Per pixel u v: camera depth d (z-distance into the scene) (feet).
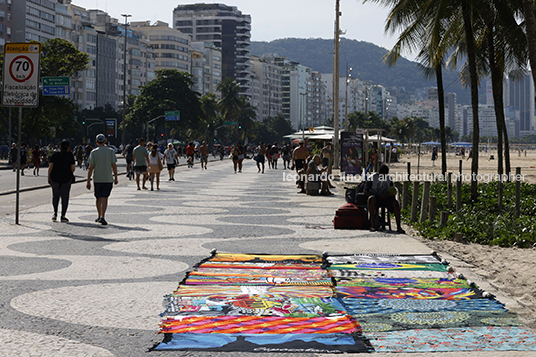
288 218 47.60
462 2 60.59
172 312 19.07
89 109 388.78
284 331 17.07
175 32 574.97
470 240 37.86
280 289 22.27
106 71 447.83
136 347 15.83
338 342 16.11
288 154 159.43
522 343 16.11
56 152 44.37
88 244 33.63
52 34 385.09
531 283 24.25
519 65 70.03
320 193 72.08
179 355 15.21
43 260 28.55
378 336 16.67
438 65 74.02
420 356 15.11
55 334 16.96
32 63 43.52
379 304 20.16
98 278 24.47
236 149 134.31
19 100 43.37
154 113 272.31
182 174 126.31
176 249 32.01
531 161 255.09
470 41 61.26
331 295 21.36
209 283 23.34
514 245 35.91
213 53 647.97
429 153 420.36
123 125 217.36
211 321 18.07
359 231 40.09
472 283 22.99
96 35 432.66
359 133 95.71
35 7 364.38
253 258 28.99
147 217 47.67
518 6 60.80
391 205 40.93
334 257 29.37
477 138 60.90
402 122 528.22
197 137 455.63
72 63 192.24
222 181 101.19
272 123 620.08
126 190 79.25
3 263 27.71
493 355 15.16
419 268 26.63
